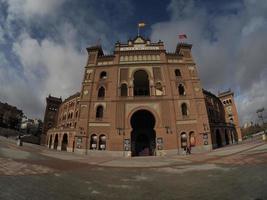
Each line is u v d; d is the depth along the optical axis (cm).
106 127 4338
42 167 1695
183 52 5125
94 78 4866
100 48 5312
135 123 5278
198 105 4475
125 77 4822
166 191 1066
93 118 4419
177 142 4131
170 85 4656
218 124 5797
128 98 4547
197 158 2717
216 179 1284
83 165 2112
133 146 5050
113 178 1423
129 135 4212
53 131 6781
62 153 3703
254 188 978
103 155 4066
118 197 955
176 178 1411
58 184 1152
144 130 5206
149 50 5097
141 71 5025
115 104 4503
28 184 1082
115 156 4009
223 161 2088
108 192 1041
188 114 4412
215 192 995
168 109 4416
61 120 7819
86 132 4272
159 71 4875
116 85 4703
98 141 4225
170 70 4866
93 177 1438
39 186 1064
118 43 5312
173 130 4228
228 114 8131
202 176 1423
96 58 5128
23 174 1324
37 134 10325
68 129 5984
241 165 1688
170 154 4038
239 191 966
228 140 6031
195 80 4744
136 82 5638
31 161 1981
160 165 2172
